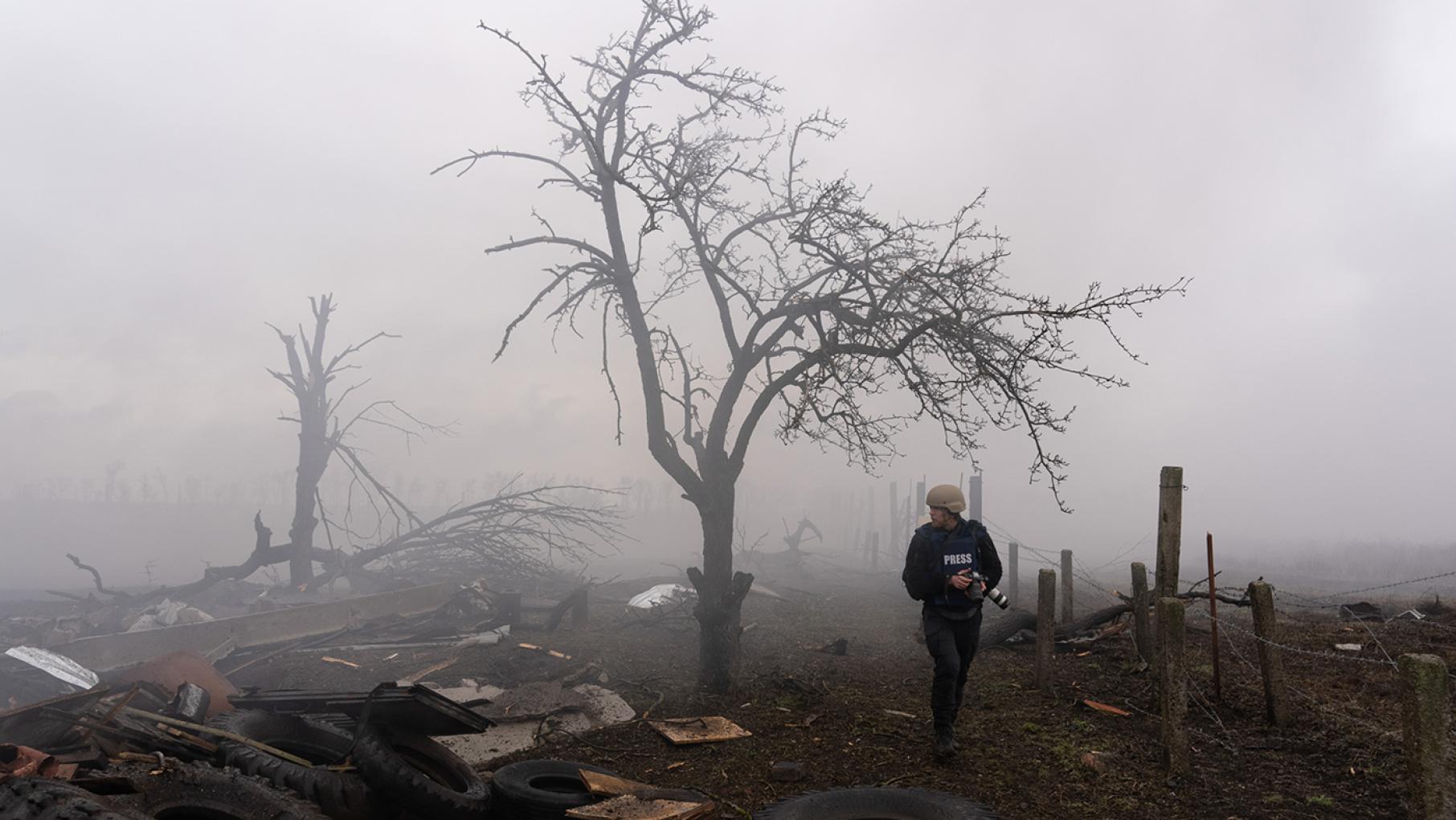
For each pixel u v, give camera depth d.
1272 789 5.09
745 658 10.48
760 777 5.77
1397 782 4.93
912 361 8.69
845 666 9.74
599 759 6.35
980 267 8.73
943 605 6.04
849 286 8.89
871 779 5.61
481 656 10.55
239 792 4.10
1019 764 5.80
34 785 3.52
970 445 8.52
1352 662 7.83
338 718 5.97
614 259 9.54
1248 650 8.70
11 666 9.09
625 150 9.59
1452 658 7.62
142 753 4.83
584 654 10.58
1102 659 8.93
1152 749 5.96
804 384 8.34
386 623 12.66
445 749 5.39
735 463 9.32
